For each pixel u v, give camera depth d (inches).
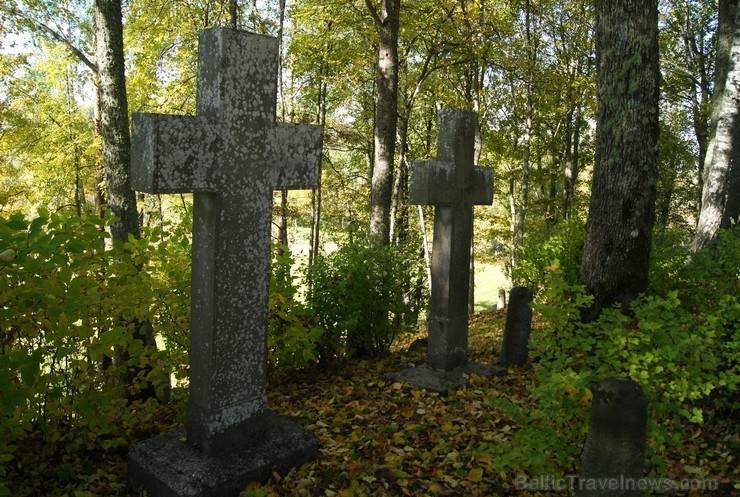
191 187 129.5
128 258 162.1
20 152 726.5
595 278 237.0
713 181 458.6
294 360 230.2
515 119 754.2
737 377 127.2
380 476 150.8
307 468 151.9
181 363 188.7
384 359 273.3
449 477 150.3
